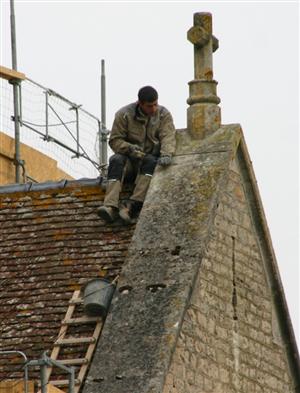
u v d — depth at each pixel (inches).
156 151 1806.1
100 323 1717.5
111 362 1678.2
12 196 1836.9
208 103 1811.0
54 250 1788.9
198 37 1815.9
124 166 1801.2
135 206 1792.6
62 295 1752.0
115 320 1705.2
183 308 1696.6
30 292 1760.6
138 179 1795.0
